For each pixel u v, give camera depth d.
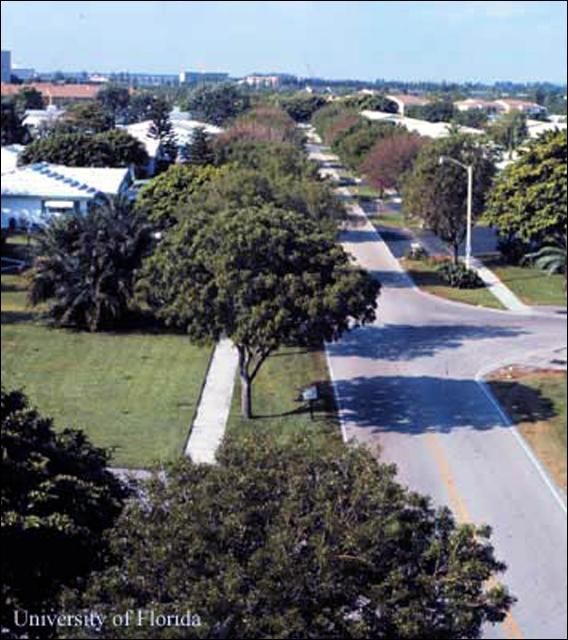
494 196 51.94
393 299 45.53
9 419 16.19
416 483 24.86
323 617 12.00
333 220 43.38
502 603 13.19
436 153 53.44
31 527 13.92
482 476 25.39
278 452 14.11
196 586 11.84
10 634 13.61
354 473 13.75
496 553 21.22
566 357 36.34
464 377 33.69
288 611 11.80
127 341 37.62
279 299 27.22
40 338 37.66
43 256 39.19
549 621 18.56
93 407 29.66
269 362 34.75
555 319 42.56
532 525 22.70
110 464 24.48
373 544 12.66
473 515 23.17
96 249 38.66
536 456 26.77
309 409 29.91
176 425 28.11
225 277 27.20
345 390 32.00
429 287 48.12
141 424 28.14
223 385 32.19
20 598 13.89
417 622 12.29
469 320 42.06
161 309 31.67
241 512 12.80
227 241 27.66
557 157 50.56
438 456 26.59
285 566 12.09
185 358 35.34
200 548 12.38
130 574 12.34
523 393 31.84
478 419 29.50
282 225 28.95
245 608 11.84
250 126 51.88
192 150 47.44
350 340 38.16
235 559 12.41
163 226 42.88
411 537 13.18
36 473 15.02
